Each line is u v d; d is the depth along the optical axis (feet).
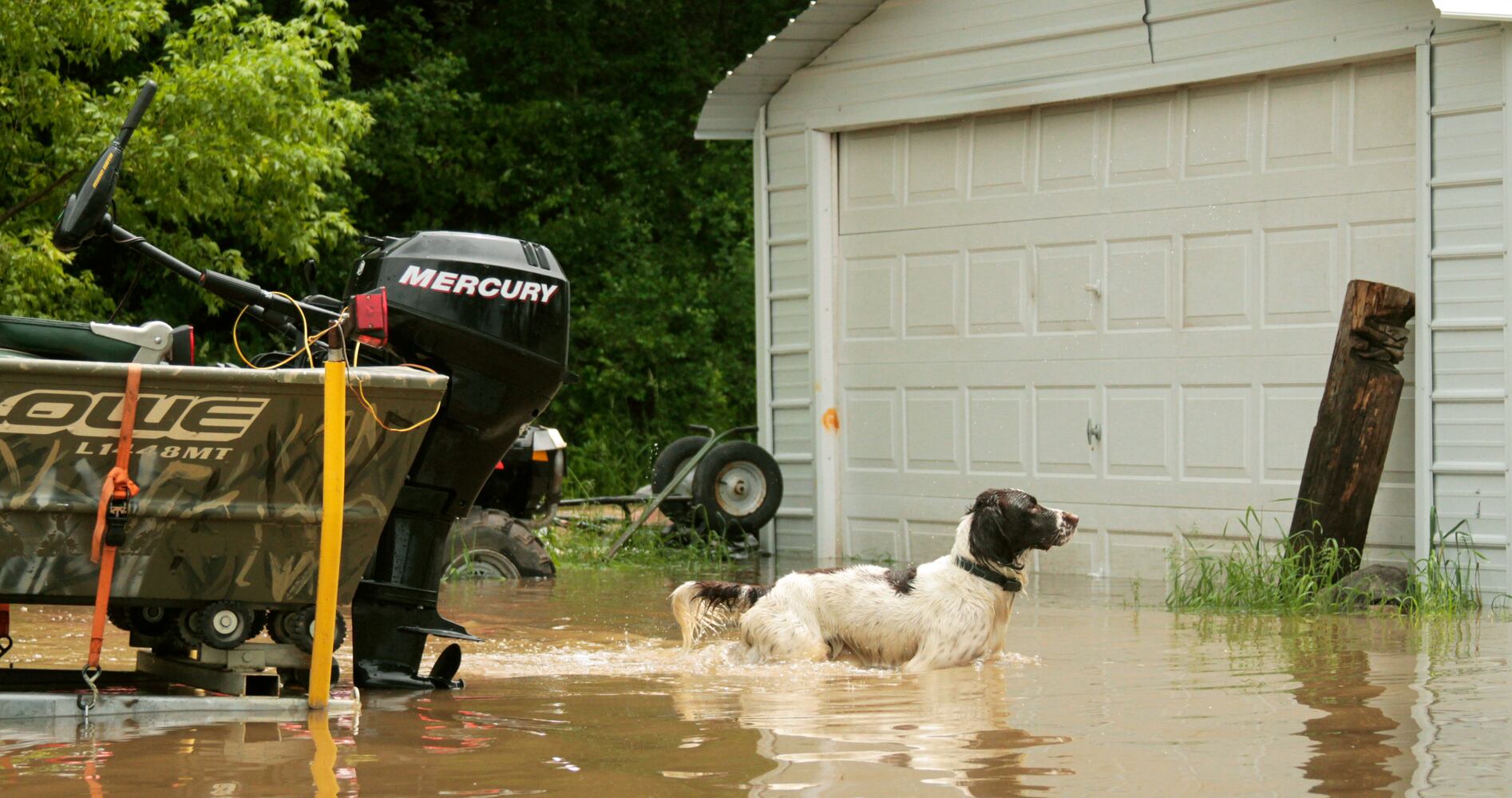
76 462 14.14
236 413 14.28
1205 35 32.45
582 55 80.59
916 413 37.96
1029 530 19.61
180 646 16.65
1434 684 16.63
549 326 17.22
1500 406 27.78
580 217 77.77
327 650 14.79
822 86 39.22
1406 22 29.32
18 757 12.44
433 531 17.17
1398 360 29.25
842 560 37.78
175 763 12.19
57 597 14.57
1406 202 29.86
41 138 55.36
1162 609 26.45
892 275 38.47
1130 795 10.93
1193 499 32.83
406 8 76.79
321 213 57.41
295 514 14.75
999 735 13.47
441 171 75.61
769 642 19.90
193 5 67.05
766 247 40.70
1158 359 33.47
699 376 77.15
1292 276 31.45
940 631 19.39
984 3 36.01
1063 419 35.14
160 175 48.73
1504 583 27.63
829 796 10.94
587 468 71.92
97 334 14.62
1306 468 29.09
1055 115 35.32
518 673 18.39
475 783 11.43
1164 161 33.47
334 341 14.37
